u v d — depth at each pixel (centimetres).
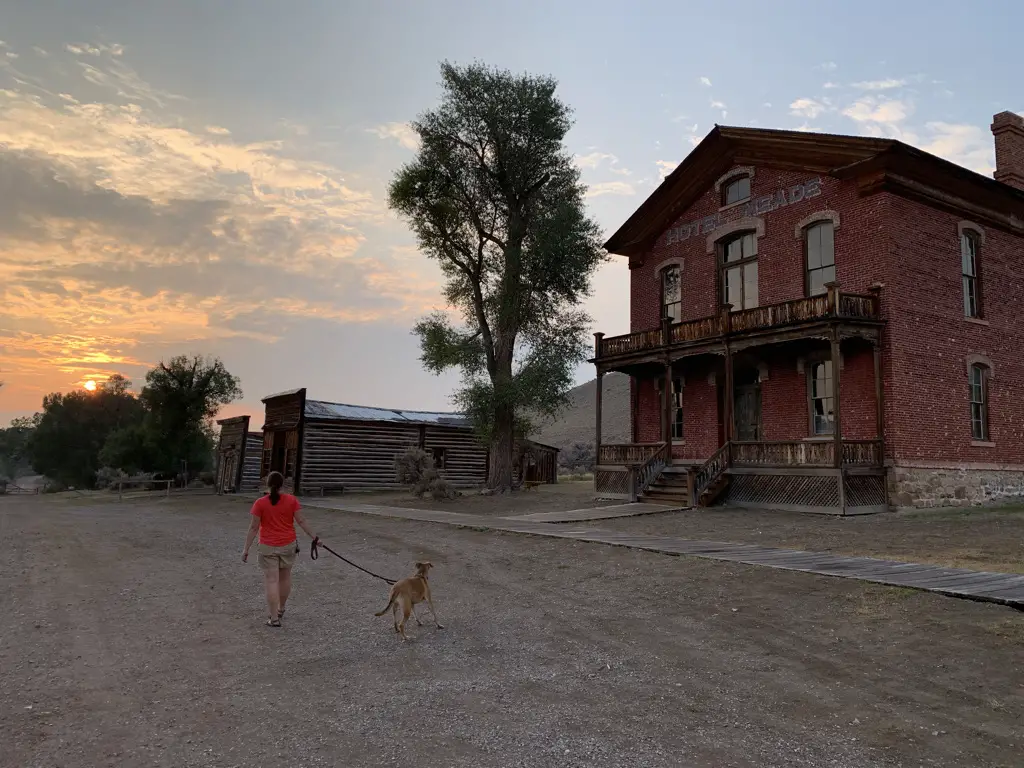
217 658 706
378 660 697
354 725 529
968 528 1560
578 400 13525
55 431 7706
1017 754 468
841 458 1909
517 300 3036
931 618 764
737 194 2512
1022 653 648
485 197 3169
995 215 2347
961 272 2228
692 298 2625
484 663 685
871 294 2030
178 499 3756
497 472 3088
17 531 2012
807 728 517
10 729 521
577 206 3072
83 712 557
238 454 4038
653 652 712
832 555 1203
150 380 5816
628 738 503
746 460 2170
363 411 3888
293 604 966
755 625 791
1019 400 2356
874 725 519
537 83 3084
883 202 2042
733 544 1373
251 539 863
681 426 2655
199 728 524
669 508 2130
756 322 2142
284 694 599
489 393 2986
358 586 1096
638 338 2558
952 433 2119
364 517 2234
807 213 2248
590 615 871
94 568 1302
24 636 798
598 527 1734
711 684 615
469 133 3098
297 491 3438
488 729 520
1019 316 2408
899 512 1933
